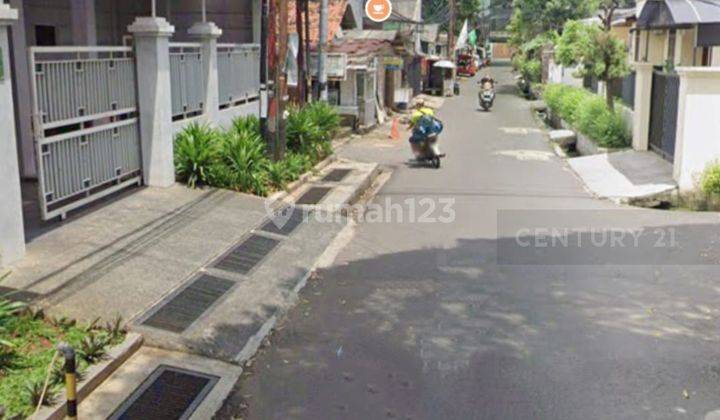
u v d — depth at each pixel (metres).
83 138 8.77
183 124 11.64
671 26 16.62
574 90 24.31
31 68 7.72
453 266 8.47
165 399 5.15
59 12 11.91
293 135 14.62
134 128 10.14
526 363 5.81
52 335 5.62
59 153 8.26
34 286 6.43
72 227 8.16
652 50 21.39
